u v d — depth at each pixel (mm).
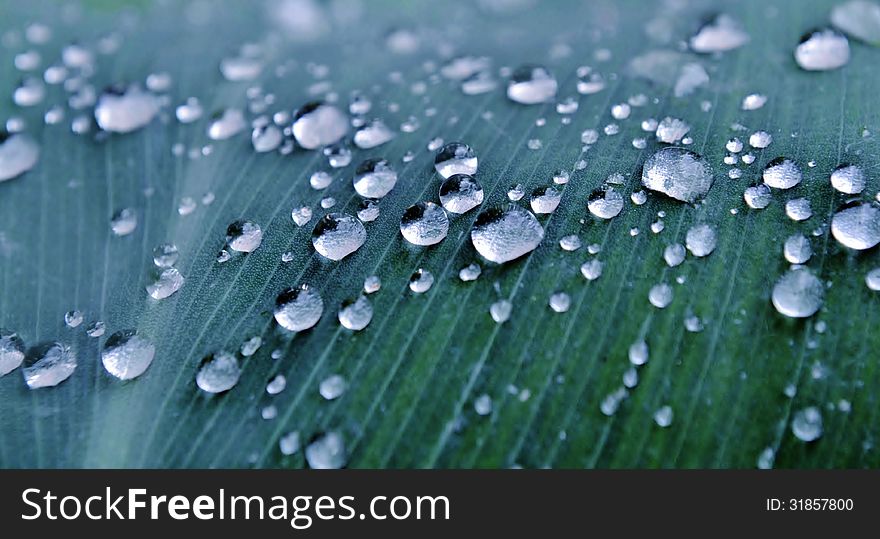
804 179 120
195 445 115
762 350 115
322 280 119
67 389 118
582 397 115
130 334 119
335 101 134
